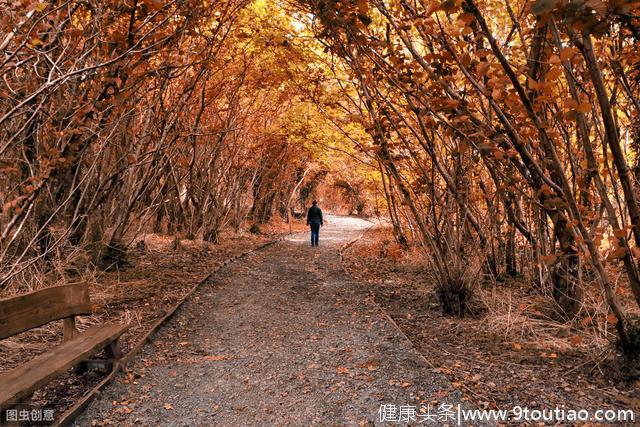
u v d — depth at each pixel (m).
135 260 11.02
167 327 6.30
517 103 3.86
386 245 15.02
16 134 5.30
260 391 4.36
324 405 4.05
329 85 9.68
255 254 15.09
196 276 9.98
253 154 19.91
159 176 11.25
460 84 5.83
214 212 16.78
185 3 6.38
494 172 5.91
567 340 5.47
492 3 6.11
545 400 4.05
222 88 12.34
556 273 6.26
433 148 6.48
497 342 5.67
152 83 8.92
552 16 2.88
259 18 8.95
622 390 4.21
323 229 32.47
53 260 7.46
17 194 6.90
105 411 3.88
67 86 6.29
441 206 7.02
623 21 4.13
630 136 6.18
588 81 4.30
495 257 8.48
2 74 4.55
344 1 5.02
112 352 4.64
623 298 6.22
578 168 5.30
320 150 17.62
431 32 4.54
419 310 7.42
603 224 6.30
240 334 6.21
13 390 3.17
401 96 7.23
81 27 6.70
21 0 4.09
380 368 4.79
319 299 8.34
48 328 5.93
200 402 4.14
